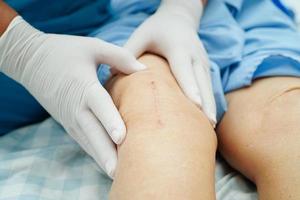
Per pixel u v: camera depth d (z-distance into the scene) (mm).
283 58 944
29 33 914
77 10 1187
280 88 896
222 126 929
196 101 817
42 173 903
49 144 1014
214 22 1095
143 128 711
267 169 798
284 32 1045
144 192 607
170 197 592
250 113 885
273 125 833
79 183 883
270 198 765
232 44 1014
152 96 771
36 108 1119
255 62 947
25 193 842
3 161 933
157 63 895
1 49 895
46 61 893
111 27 1117
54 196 850
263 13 1119
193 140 694
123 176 657
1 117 1074
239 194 843
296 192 726
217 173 915
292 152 775
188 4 1113
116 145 786
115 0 1222
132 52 916
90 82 845
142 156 661
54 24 1135
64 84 860
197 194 610
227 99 962
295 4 1271
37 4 1115
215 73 963
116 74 894
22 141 1048
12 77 955
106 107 796
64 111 865
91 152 840
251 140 844
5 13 912
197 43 981
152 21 1013
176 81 872
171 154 655
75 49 897
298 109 834
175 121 717
